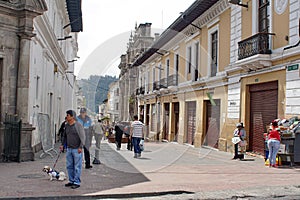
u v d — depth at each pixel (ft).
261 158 40.70
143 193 20.83
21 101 34.53
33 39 38.52
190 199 20.22
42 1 36.01
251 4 44.57
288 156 33.99
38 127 41.01
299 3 35.68
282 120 35.22
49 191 20.59
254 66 42.06
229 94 49.60
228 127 48.91
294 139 33.76
